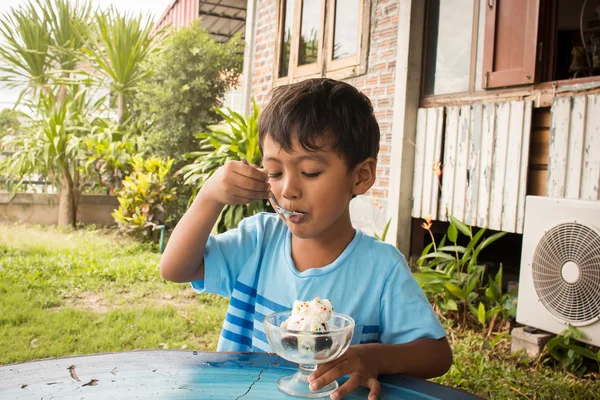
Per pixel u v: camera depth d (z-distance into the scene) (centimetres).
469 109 372
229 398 81
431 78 416
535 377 244
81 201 723
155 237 630
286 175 101
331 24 519
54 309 366
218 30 1182
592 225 243
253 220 133
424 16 417
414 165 419
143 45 822
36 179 799
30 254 531
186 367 93
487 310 329
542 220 266
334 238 117
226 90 785
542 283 266
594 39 406
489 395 228
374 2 459
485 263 412
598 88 300
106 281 443
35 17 844
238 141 504
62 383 85
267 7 648
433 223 432
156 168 648
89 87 838
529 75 337
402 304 110
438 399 85
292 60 589
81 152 684
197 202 109
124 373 89
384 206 439
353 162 103
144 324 332
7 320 330
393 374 94
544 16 335
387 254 116
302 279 115
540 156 337
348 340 85
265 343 117
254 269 124
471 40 382
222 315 359
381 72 448
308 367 90
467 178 374
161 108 740
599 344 243
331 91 106
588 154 298
